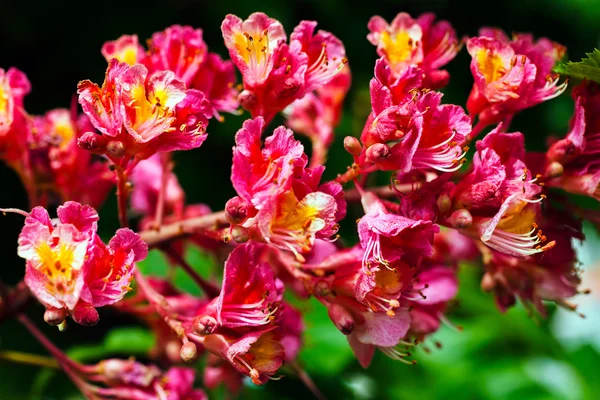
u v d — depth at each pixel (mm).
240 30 392
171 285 443
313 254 405
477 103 398
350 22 743
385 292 379
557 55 416
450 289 402
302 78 391
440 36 408
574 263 409
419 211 377
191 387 418
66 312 364
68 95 725
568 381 506
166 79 377
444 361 503
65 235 361
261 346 376
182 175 678
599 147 396
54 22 712
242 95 392
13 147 422
